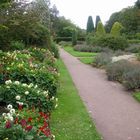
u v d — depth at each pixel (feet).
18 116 18.35
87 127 23.82
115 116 27.81
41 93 24.47
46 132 16.29
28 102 23.32
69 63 75.05
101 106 31.35
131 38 150.92
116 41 114.21
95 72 58.18
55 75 34.42
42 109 23.56
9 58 36.96
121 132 23.58
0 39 50.29
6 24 47.32
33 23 53.62
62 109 28.68
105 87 42.24
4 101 23.47
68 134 22.11
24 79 29.71
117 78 47.52
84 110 28.81
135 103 32.83
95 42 120.78
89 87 42.09
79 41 176.04
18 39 56.80
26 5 52.90
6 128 14.96
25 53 47.88
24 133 14.84
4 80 29.37
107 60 65.67
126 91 39.50
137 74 41.09
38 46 66.85
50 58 49.83
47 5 106.32
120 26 152.56
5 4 38.29
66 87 40.83
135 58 69.05
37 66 35.70
